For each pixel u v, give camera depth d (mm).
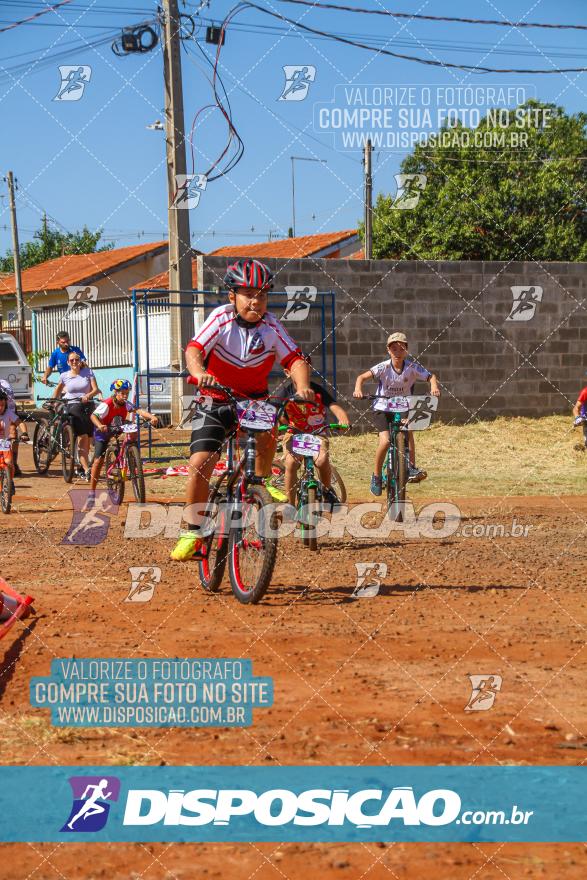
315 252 30406
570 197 28328
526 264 19891
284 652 4707
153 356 22859
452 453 16125
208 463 5867
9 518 10305
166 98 16250
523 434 18062
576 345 20250
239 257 17656
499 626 5223
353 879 2574
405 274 19250
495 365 19812
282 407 5695
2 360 23750
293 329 18594
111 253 36531
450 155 27672
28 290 34406
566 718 3768
